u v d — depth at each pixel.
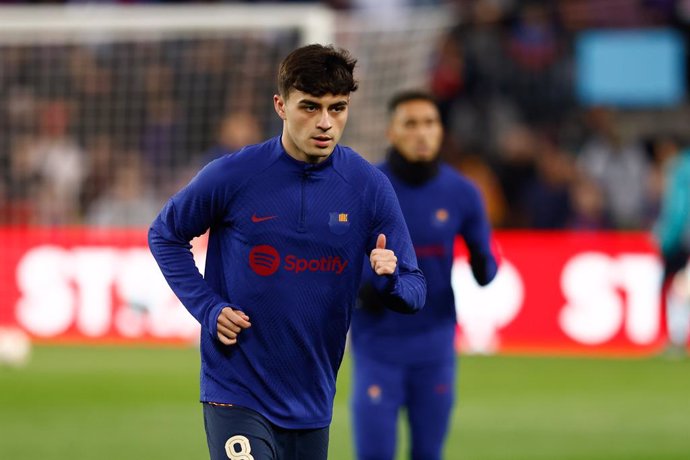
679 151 64.31
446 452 30.73
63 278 52.44
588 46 64.38
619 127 65.75
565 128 63.25
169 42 56.25
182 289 16.39
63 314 52.41
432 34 57.91
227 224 16.39
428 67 64.12
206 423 16.56
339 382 40.97
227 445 16.11
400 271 16.52
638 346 48.56
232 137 54.03
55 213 56.62
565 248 49.16
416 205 23.61
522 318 49.38
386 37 53.75
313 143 15.63
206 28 51.62
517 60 65.25
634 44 63.84
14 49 57.12
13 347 45.72
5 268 53.00
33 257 52.78
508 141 63.16
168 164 56.12
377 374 23.39
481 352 49.25
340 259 16.36
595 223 59.22
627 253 48.69
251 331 16.28
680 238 46.00
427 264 23.62
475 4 66.75
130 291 51.78
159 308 51.56
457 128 64.25
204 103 55.94
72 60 57.06
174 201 16.41
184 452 30.39
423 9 66.38
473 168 61.84
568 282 49.09
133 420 34.72
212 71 55.78
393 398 23.44
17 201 56.88
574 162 61.41
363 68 53.22
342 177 16.36
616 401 38.09
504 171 62.69
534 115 64.44
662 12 66.69
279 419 16.34
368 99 53.12
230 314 15.91
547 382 41.78
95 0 66.50
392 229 16.59
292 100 15.62
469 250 24.34
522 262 49.47
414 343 23.42
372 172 16.59
